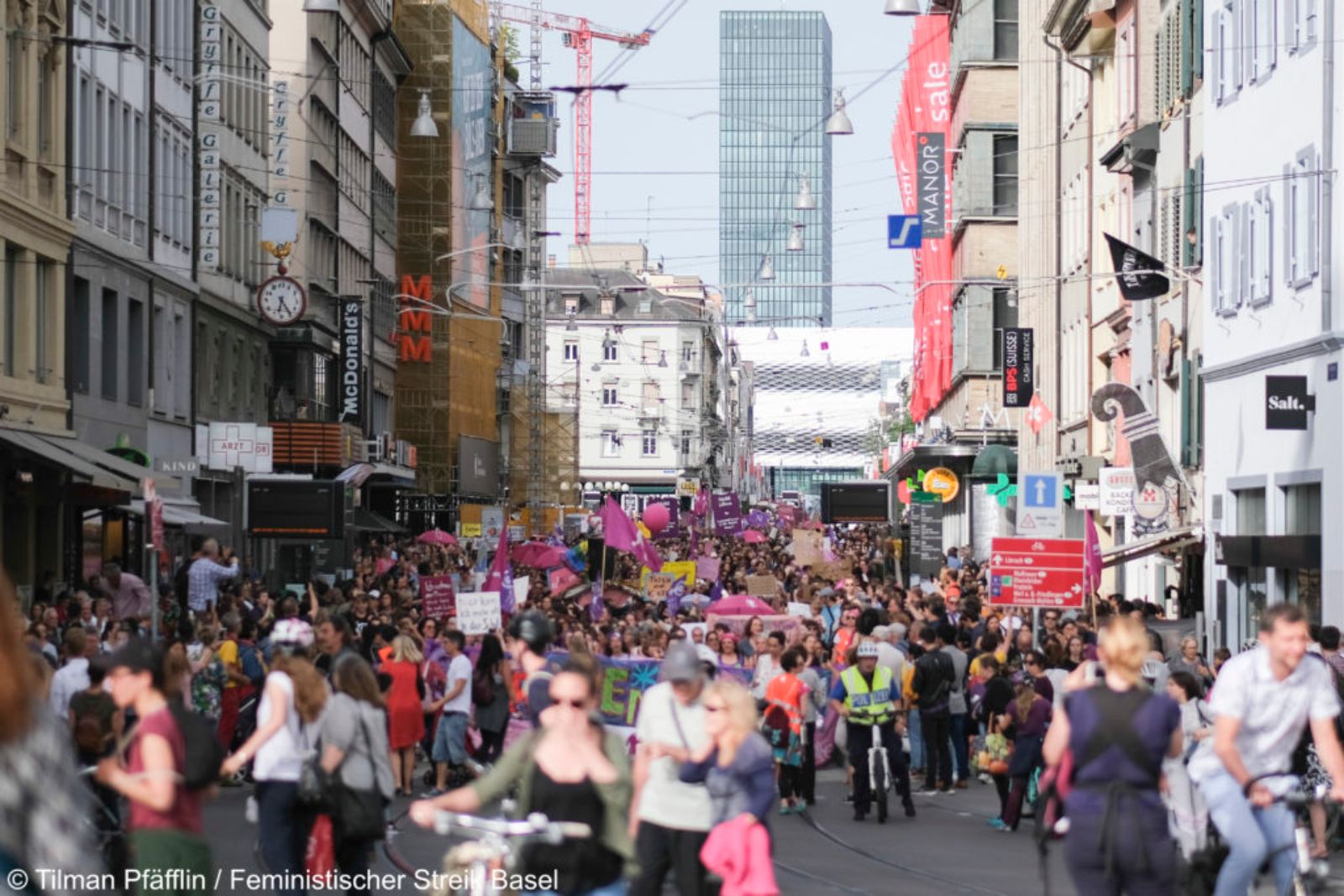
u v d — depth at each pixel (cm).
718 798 1855
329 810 2038
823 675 4188
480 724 3966
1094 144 8650
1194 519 6488
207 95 8681
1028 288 11025
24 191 6228
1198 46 6531
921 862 2991
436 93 14962
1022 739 3431
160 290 7981
